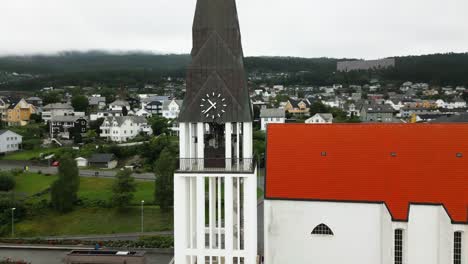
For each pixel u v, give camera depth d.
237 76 38.41
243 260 39.91
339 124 48.97
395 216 43.88
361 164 46.78
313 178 46.62
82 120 173.12
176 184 38.50
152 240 67.56
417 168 45.84
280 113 176.50
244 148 38.81
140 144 135.62
